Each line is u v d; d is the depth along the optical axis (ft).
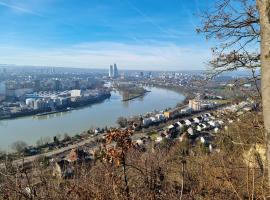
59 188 15.56
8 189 14.61
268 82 7.39
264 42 7.47
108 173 15.38
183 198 16.98
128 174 16.15
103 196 15.16
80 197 15.19
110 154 14.82
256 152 11.19
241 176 14.19
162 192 16.76
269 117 7.47
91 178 15.94
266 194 12.00
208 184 16.60
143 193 15.87
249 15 13.53
